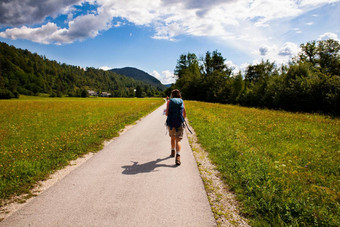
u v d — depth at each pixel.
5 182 3.60
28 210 2.78
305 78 22.98
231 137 7.13
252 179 3.61
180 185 3.57
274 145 6.52
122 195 3.20
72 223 2.48
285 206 2.81
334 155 5.39
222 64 61.91
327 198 3.07
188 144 6.61
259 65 42.97
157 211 2.77
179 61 73.44
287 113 17.97
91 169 4.35
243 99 37.38
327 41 34.75
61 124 11.55
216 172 4.23
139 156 5.29
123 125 10.45
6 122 12.61
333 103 18.89
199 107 23.80
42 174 4.02
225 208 2.89
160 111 20.86
